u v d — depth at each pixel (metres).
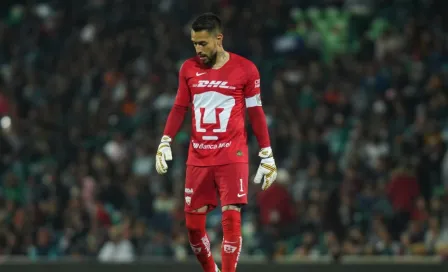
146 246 52.62
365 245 50.81
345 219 53.75
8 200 57.81
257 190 56.03
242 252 52.56
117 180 60.41
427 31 75.88
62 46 82.44
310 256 50.19
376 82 67.62
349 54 76.25
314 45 78.38
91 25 82.88
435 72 70.56
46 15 89.56
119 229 53.41
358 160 57.88
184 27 81.25
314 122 62.84
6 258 50.31
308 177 57.09
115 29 81.38
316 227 53.31
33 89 74.88
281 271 43.00
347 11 84.25
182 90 26.77
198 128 26.48
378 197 55.28
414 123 63.75
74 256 53.22
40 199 59.78
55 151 67.25
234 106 26.33
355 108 66.19
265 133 26.61
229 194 26.19
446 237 51.19
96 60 76.88
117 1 86.06
